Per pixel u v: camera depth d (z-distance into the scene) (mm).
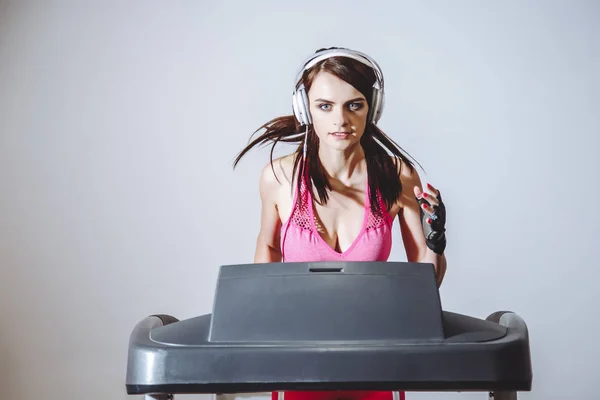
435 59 2959
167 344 1115
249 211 2912
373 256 2721
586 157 2924
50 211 3012
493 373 1062
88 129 3041
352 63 2822
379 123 2906
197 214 2951
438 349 1061
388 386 1059
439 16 2982
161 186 2984
